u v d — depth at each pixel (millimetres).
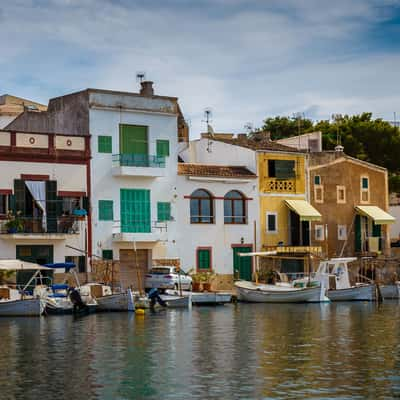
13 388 28016
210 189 68125
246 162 71312
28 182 59594
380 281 75312
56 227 60000
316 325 45000
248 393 27109
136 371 30734
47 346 36812
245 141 74125
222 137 81312
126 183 64000
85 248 61406
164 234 65188
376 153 93500
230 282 68625
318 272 62438
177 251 66188
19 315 49719
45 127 66625
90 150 62375
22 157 59438
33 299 49594
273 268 70562
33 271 58688
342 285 63812
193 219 67375
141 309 51188
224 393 27141
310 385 28188
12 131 59219
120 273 63656
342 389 27578
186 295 56562
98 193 62625
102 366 31781
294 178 72625
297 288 61250
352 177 76250
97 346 36812
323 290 61312
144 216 64688
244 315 50844
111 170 63312
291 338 39469
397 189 90125
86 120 62875
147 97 65375
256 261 69938
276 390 27484
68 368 31375
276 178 71688
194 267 67000
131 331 42188
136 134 64875
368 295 63312
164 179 65812
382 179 78000
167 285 61375
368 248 75938
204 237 67625
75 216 60844
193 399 26422
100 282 59438
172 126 66438
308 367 31422
